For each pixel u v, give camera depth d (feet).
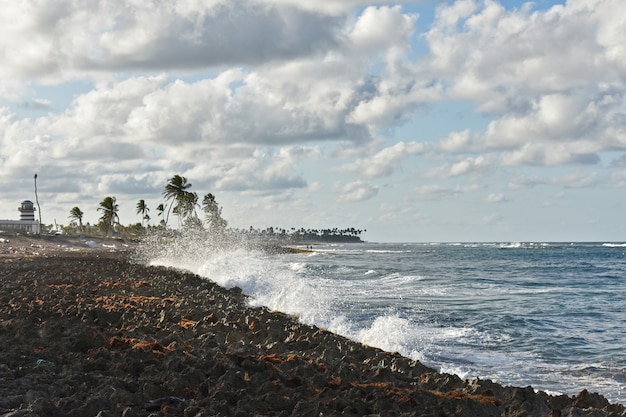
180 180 344.28
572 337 57.47
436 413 24.03
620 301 91.09
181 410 22.33
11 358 29.35
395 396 25.64
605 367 44.55
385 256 330.13
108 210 409.28
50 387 24.38
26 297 58.85
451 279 140.15
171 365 28.22
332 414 22.71
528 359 47.29
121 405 22.74
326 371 30.12
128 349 32.24
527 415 24.62
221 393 23.76
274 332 42.57
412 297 93.56
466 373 42.24
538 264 228.43
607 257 309.42
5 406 21.68
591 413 24.91
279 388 25.70
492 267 202.49
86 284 77.66
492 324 65.77
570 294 103.60
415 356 47.70
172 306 55.06
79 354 31.19
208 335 39.63
